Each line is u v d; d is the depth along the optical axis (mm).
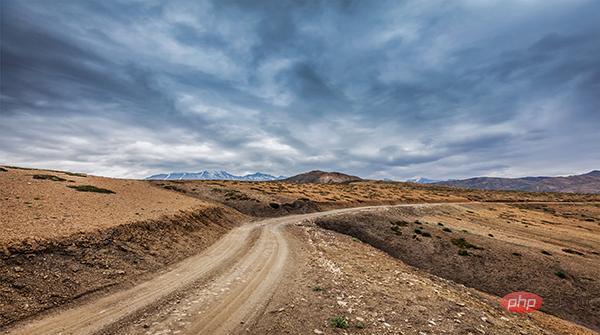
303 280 14555
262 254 21094
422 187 188500
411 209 69062
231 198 57344
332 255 21906
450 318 10539
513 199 131125
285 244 25594
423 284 15906
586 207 110625
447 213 71875
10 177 33406
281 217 48750
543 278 29906
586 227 65438
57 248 13805
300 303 11273
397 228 45250
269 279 14695
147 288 13062
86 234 16016
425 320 10086
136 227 19938
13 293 10352
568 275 30656
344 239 32312
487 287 28641
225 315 10172
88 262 13977
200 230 27891
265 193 66875
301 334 8719
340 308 10773
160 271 15875
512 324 11812
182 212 29172
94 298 11531
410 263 33719
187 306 10992
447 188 193375
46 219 17812
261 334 8758
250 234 30891
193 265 17422
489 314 12344
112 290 12508
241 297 12016
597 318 24234
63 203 24344
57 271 12438
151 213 25328
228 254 20891
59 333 8719
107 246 16094
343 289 13086
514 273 30859
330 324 9398
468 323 10281
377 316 10203
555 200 134500
